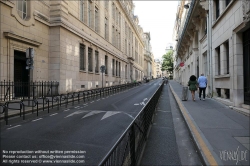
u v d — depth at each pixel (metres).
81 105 13.17
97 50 29.55
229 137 5.56
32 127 7.30
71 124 7.69
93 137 5.99
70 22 20.88
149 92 24.16
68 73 20.33
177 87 31.28
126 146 3.23
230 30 10.57
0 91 13.25
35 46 16.98
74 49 21.83
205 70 18.00
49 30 19.05
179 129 7.16
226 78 11.49
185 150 5.14
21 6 15.62
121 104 13.31
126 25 53.72
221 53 12.33
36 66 17.08
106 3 35.84
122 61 47.56
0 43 13.43
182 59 42.47
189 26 22.56
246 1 8.25
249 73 9.12
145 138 5.62
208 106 10.95
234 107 9.80
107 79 34.56
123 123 7.77
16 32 14.78
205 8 15.12
